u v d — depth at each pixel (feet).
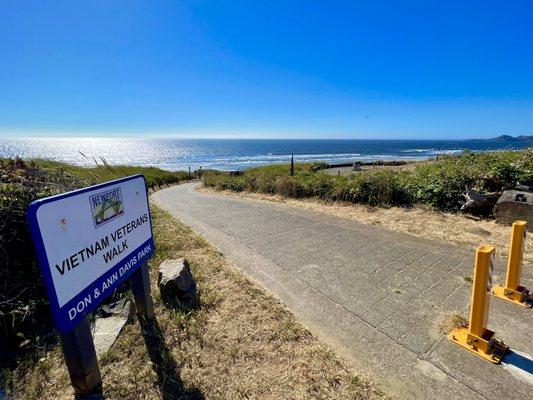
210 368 7.57
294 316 9.89
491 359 7.90
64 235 5.73
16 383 7.07
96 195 6.66
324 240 17.57
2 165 14.70
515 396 6.86
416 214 22.04
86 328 6.54
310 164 96.58
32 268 9.73
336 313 10.11
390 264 13.99
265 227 20.80
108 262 7.13
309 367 7.64
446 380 7.32
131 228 8.17
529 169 21.99
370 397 6.82
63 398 6.68
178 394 6.82
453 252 15.25
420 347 8.45
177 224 21.13
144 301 9.14
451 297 11.05
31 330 8.77
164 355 7.84
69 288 5.85
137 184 8.45
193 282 11.24
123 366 7.54
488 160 25.77
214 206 30.19
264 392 6.91
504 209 18.95
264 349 8.27
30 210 5.07
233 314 9.81
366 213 23.16
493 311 10.09
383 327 9.35
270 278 12.76
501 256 14.66
